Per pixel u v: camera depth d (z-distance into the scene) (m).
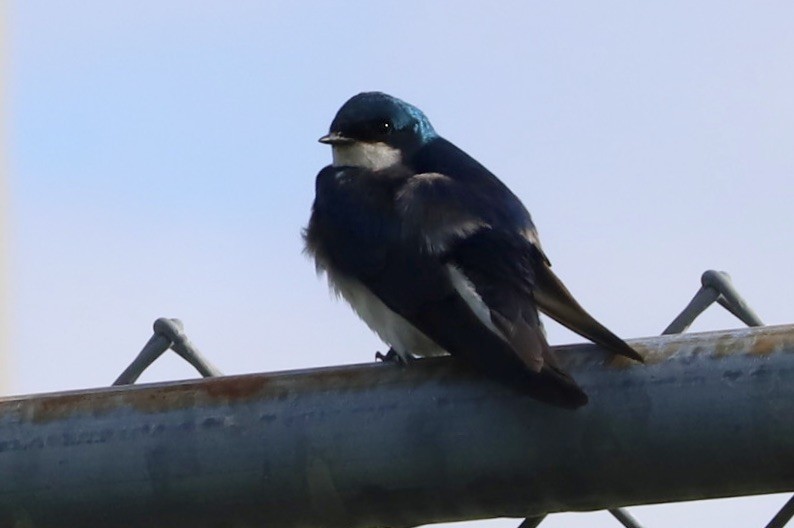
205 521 4.04
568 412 3.86
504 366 4.01
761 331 3.87
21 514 4.06
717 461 3.82
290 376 4.03
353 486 3.97
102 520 4.05
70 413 4.05
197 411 3.99
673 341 3.90
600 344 3.94
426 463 3.94
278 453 3.96
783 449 3.76
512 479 3.94
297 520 4.05
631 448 3.84
